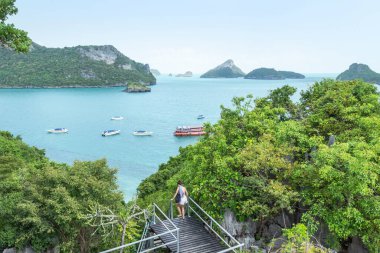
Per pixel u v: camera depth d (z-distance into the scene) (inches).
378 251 711.7
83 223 740.7
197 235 764.0
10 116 7175.2
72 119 6943.9
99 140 4936.0
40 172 840.9
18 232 747.4
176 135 5206.7
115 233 814.5
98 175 882.8
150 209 863.7
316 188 778.2
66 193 745.0
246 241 839.7
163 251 791.1
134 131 5595.5
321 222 859.4
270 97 1353.3
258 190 825.5
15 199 767.7
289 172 824.9
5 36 750.5
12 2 774.5
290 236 652.7
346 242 852.0
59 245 742.5
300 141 887.1
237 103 1151.6
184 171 1079.0
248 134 991.6
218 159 855.7
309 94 1334.9
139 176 3144.7
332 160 703.1
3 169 1274.6
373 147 766.5
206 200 858.8
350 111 999.6
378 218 707.4
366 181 677.9
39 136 5216.5
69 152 4224.9
